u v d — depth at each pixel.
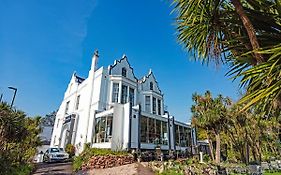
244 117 15.65
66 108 24.36
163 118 20.19
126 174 10.34
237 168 11.47
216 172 10.58
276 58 2.13
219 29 3.43
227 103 15.78
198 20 3.48
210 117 15.81
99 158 12.93
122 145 15.55
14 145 10.00
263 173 11.93
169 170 11.01
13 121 9.45
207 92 16.84
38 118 16.22
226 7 3.66
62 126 22.80
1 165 7.79
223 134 20.77
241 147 19.50
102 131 16.59
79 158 13.79
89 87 20.19
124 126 16.38
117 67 21.30
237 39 3.18
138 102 21.88
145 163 12.77
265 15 2.92
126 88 20.72
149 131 18.08
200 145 24.55
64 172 11.84
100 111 18.08
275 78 2.10
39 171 12.02
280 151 20.92
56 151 18.50
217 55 3.40
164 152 18.08
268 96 2.15
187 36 3.76
